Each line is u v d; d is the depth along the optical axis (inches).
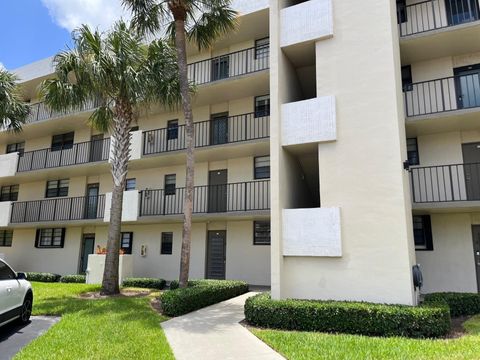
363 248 346.6
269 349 251.9
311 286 362.6
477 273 443.2
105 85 477.4
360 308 299.3
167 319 350.0
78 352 244.1
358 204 355.9
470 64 472.7
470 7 474.9
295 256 374.0
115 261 493.7
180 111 698.8
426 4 497.0
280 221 380.8
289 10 426.9
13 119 704.4
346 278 349.1
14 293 312.8
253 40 652.7
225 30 524.7
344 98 381.7
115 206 500.4
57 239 824.9
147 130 698.2
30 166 833.5
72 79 590.6
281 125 405.7
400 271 328.2
